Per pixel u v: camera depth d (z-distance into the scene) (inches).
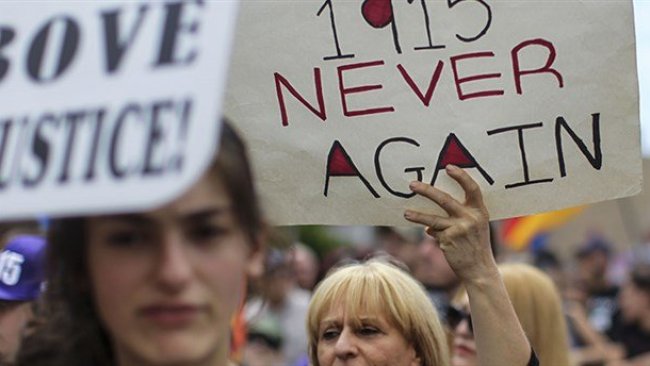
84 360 77.2
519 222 375.2
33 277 121.1
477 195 116.0
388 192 121.3
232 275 71.6
